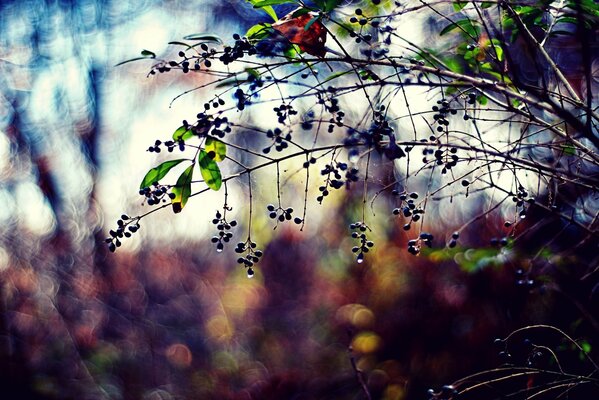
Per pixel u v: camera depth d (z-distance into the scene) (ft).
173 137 6.20
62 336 24.53
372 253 21.89
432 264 18.06
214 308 34.22
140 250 32.37
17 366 23.13
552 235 10.06
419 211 6.19
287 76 5.88
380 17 5.87
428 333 18.49
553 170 5.84
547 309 11.39
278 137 5.99
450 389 6.57
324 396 25.22
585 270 10.11
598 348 9.30
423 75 6.23
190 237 35.55
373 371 20.86
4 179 25.27
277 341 31.42
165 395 26.71
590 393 8.14
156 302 32.96
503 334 14.21
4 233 24.45
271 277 35.47
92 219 27.73
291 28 6.18
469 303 16.07
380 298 21.85
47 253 25.64
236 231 33.32
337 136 15.25
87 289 26.23
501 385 9.23
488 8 6.40
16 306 24.06
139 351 27.66
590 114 5.57
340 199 24.26
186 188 6.28
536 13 6.64
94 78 28.66
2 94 26.61
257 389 27.76
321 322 29.73
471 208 15.15
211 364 29.78
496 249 9.44
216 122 5.92
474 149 5.84
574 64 10.05
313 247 33.68
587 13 6.34
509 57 5.63
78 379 24.09
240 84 5.96
